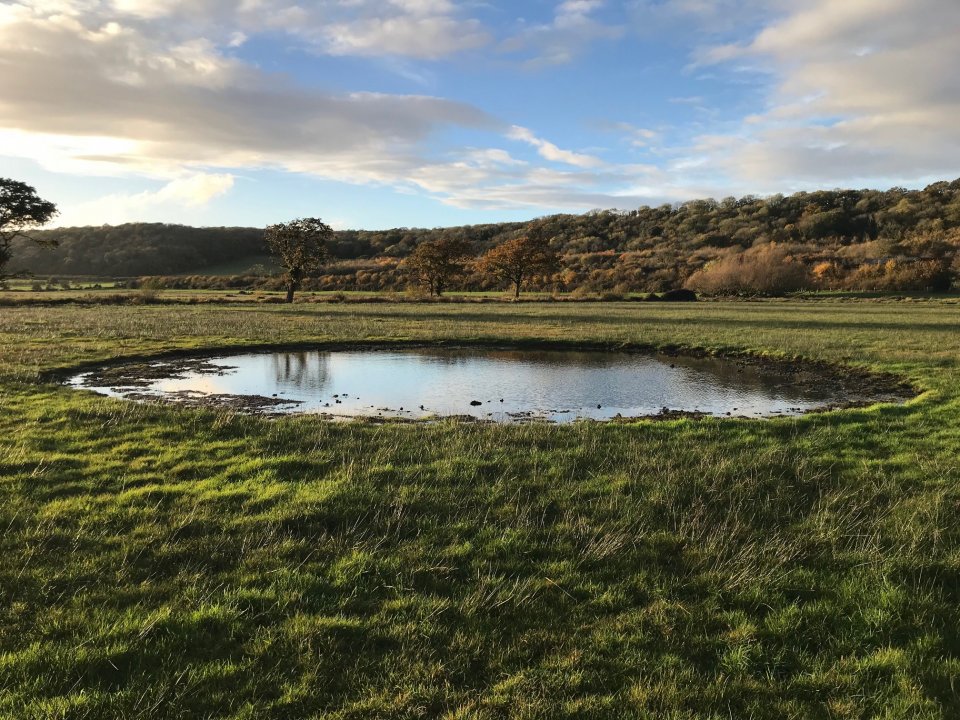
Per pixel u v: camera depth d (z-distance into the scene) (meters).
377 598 4.95
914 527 6.32
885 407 12.36
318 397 15.00
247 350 22.89
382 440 9.67
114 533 5.96
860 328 30.25
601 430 10.65
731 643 4.39
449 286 91.12
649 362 21.47
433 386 16.67
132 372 17.81
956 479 7.92
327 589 5.05
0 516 6.19
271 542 5.86
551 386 16.83
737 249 113.19
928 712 3.61
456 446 9.32
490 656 4.20
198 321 31.05
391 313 40.25
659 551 5.92
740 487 7.57
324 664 4.04
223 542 5.81
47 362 17.80
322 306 47.75
